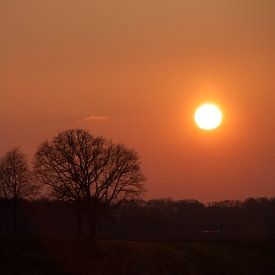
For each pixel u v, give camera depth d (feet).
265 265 414.82
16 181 625.00
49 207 612.29
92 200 601.62
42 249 355.15
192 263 383.04
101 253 374.22
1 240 364.99
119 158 611.88
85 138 614.75
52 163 610.65
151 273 328.70
